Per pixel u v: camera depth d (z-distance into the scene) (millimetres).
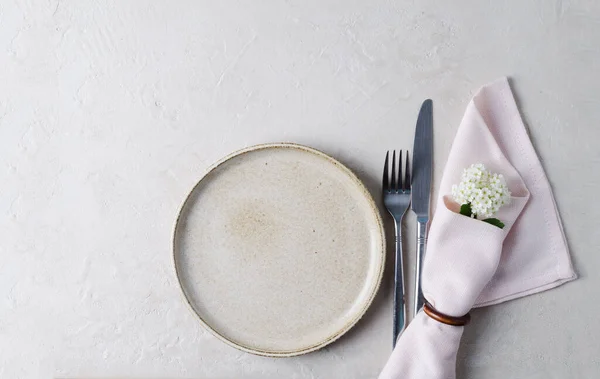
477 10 809
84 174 859
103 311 862
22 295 866
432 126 817
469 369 825
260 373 846
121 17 846
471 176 747
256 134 838
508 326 820
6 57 860
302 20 827
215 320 834
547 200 801
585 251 808
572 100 805
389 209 807
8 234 866
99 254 860
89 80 854
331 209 817
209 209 829
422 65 817
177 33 842
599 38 801
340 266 817
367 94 825
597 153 805
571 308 812
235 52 836
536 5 804
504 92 804
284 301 825
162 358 857
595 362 811
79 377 866
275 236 823
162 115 848
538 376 817
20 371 872
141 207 854
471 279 760
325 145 830
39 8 854
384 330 828
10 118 864
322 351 837
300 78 830
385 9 817
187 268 833
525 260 807
